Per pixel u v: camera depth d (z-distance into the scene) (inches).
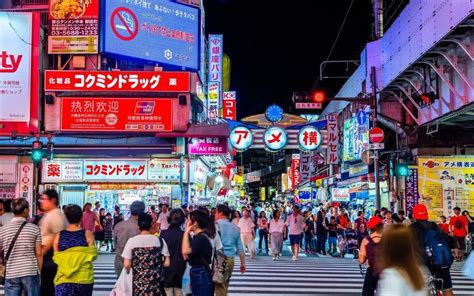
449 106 790.5
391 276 158.7
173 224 337.1
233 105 1646.2
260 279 595.8
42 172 954.1
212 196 1563.7
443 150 930.7
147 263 299.9
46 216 327.9
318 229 968.9
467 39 649.6
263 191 4463.6
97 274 612.7
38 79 933.8
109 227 927.0
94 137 949.8
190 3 1156.5
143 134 938.7
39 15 946.7
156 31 1048.8
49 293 325.1
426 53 721.6
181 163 957.2
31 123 922.7
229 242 368.5
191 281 317.4
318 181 1793.8
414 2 767.1
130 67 1053.8
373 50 1035.3
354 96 1253.1
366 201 1203.9
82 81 927.0
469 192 923.4
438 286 379.2
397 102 1005.2
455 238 809.5
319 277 617.3
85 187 980.6
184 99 936.9
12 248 308.2
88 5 964.6
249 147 1019.9
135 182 970.1
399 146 985.5
